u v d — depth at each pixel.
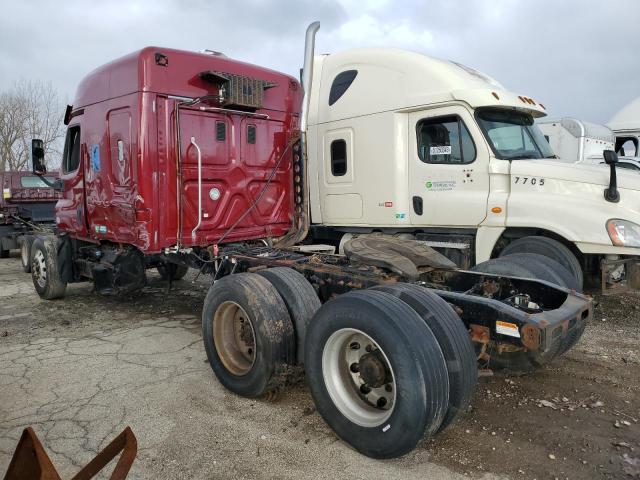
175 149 5.56
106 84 5.86
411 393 2.87
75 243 7.43
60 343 5.56
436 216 6.72
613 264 5.71
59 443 3.43
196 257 5.87
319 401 3.40
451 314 3.21
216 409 3.88
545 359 4.01
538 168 6.00
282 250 5.77
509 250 6.07
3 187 13.27
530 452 3.24
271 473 3.05
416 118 6.81
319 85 7.78
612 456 3.18
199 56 5.72
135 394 4.17
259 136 6.41
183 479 3.01
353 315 3.15
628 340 5.34
